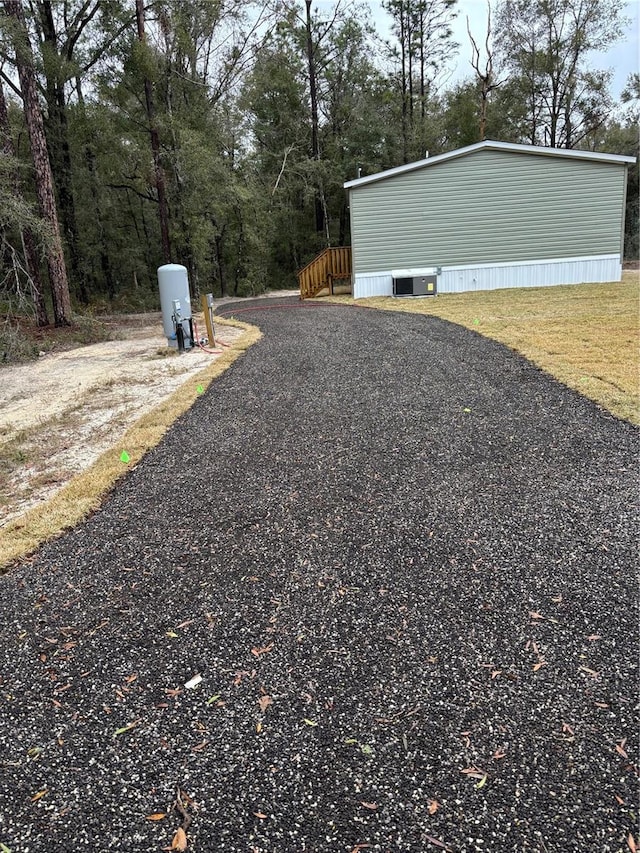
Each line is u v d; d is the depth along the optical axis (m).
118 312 19.03
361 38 25.31
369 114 25.78
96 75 16.72
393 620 2.32
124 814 1.57
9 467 4.38
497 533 2.92
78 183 18.67
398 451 4.08
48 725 1.90
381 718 1.85
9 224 10.57
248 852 1.45
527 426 4.45
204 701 1.97
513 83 26.53
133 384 6.82
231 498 3.50
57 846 1.49
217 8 16.92
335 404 5.29
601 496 3.25
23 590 2.68
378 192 14.00
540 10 24.36
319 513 3.24
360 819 1.52
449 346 7.40
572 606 2.34
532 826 1.48
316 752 1.74
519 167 13.55
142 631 2.35
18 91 15.91
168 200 17.39
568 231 13.88
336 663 2.11
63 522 3.30
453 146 27.81
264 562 2.79
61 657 2.23
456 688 1.96
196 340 9.14
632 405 4.71
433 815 1.52
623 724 1.78
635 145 28.94
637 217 26.97
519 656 2.09
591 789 1.57
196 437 4.65
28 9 15.32
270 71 23.17
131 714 1.93
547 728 1.78
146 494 3.64
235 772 1.69
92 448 4.70
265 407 5.33
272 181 23.91
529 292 12.84
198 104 17.97
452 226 14.05
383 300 13.59
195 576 2.71
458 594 2.46
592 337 7.36
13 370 8.72
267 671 2.09
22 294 10.73
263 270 22.55
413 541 2.89
